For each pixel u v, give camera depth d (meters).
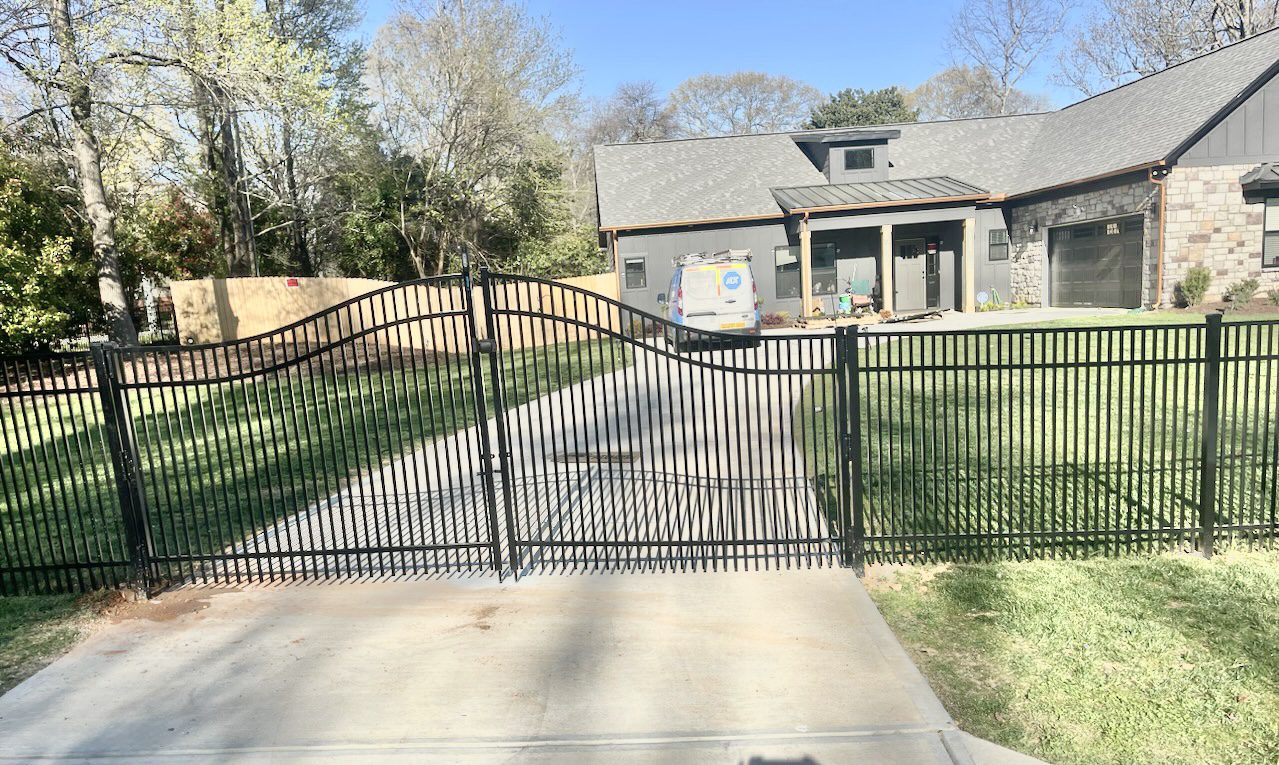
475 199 28.09
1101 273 18.16
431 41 26.30
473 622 4.52
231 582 5.36
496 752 3.26
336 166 26.23
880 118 48.53
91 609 4.97
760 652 4.01
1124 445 7.10
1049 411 8.57
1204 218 15.98
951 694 3.55
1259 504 5.61
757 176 23.47
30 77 13.57
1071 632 4.04
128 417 5.03
